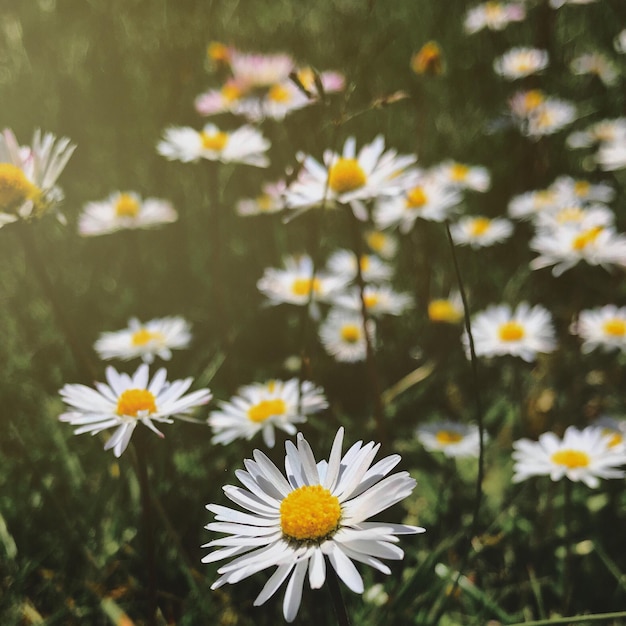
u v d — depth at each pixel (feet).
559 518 0.90
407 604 0.76
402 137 1.24
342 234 1.18
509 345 0.99
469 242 1.14
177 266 1.16
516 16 1.36
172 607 0.84
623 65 1.33
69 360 1.05
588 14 1.42
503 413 1.02
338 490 0.61
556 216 1.11
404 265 1.18
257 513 0.62
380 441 0.89
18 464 0.92
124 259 1.17
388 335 1.11
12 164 0.79
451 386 1.06
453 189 1.16
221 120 1.18
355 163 0.85
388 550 0.55
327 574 0.59
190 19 1.24
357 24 1.12
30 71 1.24
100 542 0.86
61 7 1.26
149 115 1.23
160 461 0.90
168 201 1.19
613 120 1.29
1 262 1.14
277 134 1.13
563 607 0.83
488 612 0.82
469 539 0.75
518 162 1.26
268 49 1.25
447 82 1.32
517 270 1.17
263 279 1.05
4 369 1.02
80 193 1.21
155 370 1.05
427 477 0.94
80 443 0.96
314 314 1.04
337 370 1.06
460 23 1.37
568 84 1.36
